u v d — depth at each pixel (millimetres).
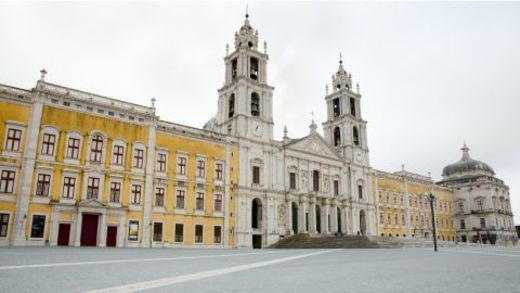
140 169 46250
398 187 83812
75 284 9734
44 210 39094
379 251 37219
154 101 49125
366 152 77750
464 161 105625
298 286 9758
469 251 36625
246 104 59188
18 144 39031
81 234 41250
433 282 10750
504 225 97625
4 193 37406
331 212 65750
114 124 45312
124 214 44000
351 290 9078
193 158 51469
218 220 52000
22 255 21484
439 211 94312
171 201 48219
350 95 79062
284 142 63062
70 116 42344
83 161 42312
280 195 59719
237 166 55875
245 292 8648
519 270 14789
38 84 40688
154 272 13164
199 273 13000
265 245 55750
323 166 67812
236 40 64312
